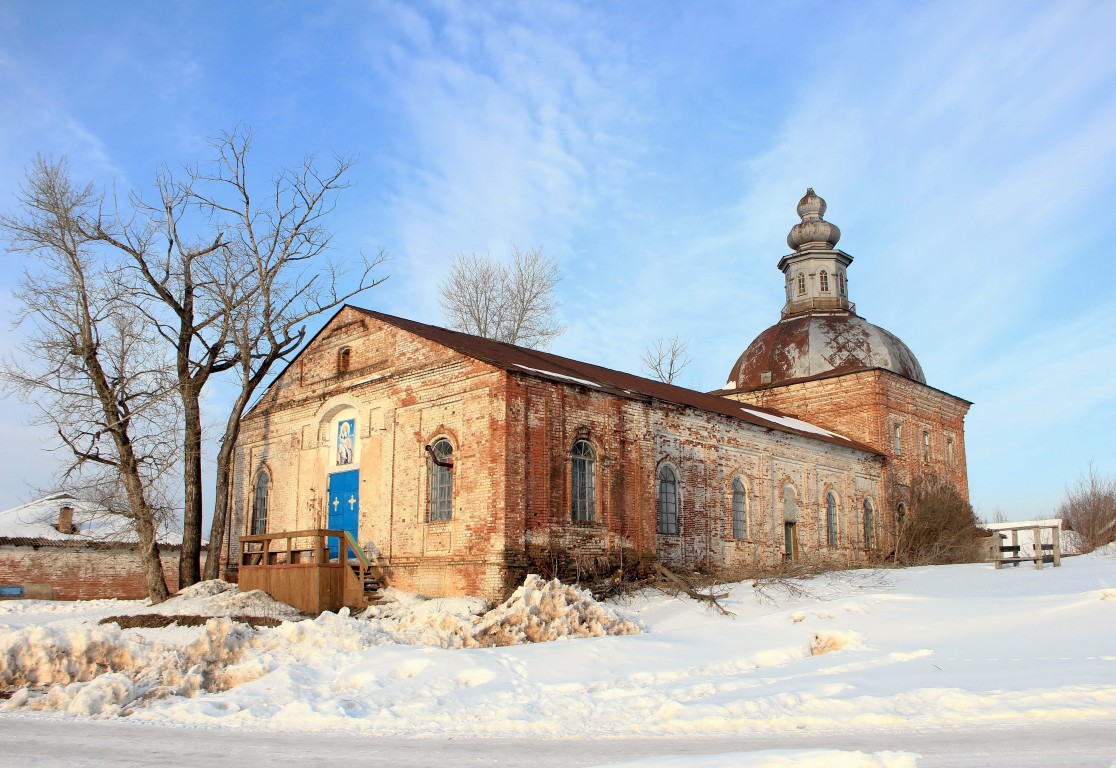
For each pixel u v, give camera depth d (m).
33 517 36.62
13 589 32.53
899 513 36.56
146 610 22.17
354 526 24.97
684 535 26.05
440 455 22.80
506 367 21.06
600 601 21.28
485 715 10.28
